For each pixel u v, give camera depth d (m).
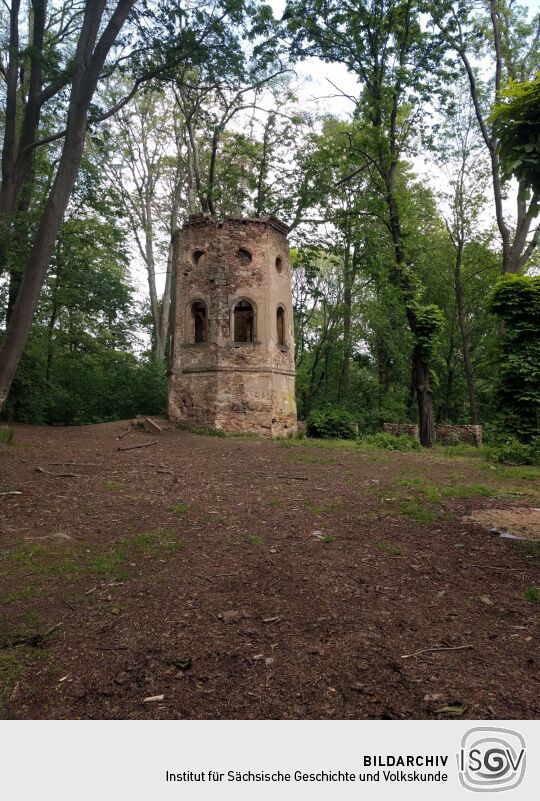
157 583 4.71
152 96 28.44
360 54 18.56
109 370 23.31
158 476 9.84
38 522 6.66
